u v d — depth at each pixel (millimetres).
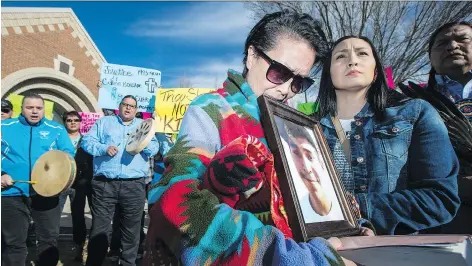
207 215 855
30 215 3666
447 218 1556
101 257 4070
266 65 1322
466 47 2178
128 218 4188
